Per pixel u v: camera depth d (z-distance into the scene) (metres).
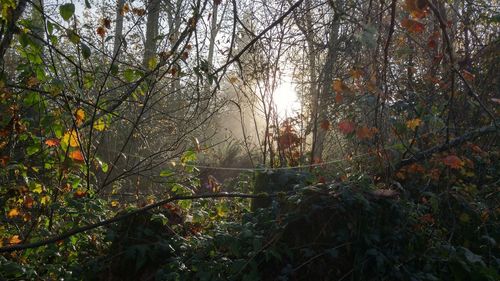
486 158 5.66
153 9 5.15
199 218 4.87
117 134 7.14
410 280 3.95
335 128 6.04
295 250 4.05
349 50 5.32
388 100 5.01
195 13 4.17
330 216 4.09
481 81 6.07
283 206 4.31
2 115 4.70
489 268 4.14
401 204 4.38
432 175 4.95
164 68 5.56
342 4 4.57
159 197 6.43
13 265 3.90
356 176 4.56
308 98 6.52
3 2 3.54
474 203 5.04
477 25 6.38
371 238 4.02
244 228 4.11
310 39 5.62
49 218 4.89
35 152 5.05
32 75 4.62
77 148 4.94
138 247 4.14
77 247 4.64
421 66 5.93
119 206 6.27
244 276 3.82
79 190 5.01
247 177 7.64
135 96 5.28
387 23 5.09
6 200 4.80
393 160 5.14
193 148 5.82
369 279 4.00
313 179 4.91
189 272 4.00
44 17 3.69
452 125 5.77
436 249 4.29
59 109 4.79
